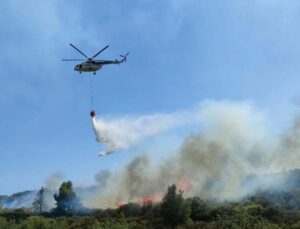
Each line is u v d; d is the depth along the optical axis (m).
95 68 83.12
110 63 84.69
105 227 104.88
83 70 82.69
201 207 116.69
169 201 111.50
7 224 106.69
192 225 104.19
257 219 102.00
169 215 109.69
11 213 138.12
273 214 108.25
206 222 107.31
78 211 137.75
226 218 105.56
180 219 109.06
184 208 110.12
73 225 110.94
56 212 137.88
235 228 94.00
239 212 109.69
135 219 115.94
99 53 83.12
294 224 97.44
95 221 112.62
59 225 109.44
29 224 106.62
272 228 92.69
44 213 139.75
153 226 107.19
